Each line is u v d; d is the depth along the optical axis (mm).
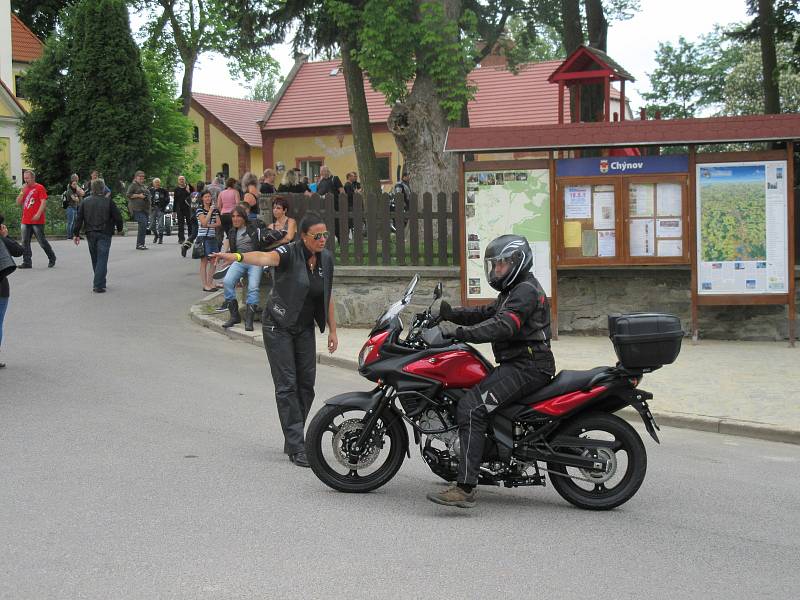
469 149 13000
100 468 7113
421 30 17391
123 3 38719
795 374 10992
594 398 6254
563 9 23578
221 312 15398
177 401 9625
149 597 4688
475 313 6512
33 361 11641
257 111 53812
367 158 21875
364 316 14438
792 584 5023
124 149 38188
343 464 6648
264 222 14000
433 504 6484
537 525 6047
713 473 7473
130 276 19625
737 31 23812
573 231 13141
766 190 12789
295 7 19016
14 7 49906
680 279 13578
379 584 4910
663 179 12891
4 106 42156
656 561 5363
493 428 6297
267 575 5012
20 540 5512
